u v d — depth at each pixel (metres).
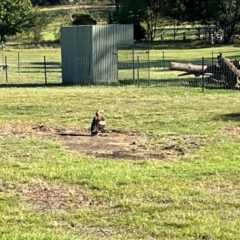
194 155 19.45
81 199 14.49
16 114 29.31
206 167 17.62
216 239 11.78
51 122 26.81
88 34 45.31
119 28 46.16
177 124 25.73
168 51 92.31
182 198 14.38
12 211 13.46
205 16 119.25
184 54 84.00
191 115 28.20
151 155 19.67
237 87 38.84
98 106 31.78
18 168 17.66
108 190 15.17
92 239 11.71
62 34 46.50
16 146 21.25
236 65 42.69
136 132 24.00
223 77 40.16
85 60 45.56
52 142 21.97
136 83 44.09
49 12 144.50
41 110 30.55
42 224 12.67
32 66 66.12
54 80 49.69
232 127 24.88
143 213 13.33
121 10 120.75
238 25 118.31
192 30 136.62
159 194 14.71
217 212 13.34
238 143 21.44
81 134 23.84
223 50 92.56
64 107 31.55
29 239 11.70
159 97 35.19
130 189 15.20
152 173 16.89
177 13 124.00
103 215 13.21
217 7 114.00
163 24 131.50
